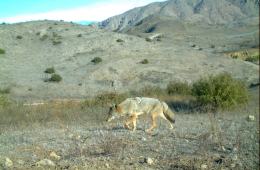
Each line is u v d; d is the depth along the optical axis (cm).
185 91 3744
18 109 2352
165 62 6938
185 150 1280
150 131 1631
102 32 8850
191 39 16575
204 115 2412
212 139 1460
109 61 6806
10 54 6881
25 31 8619
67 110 2409
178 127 1791
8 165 1034
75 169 1010
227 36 17975
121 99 2922
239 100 2688
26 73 5919
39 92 4997
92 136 1499
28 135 1555
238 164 1120
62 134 1570
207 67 6825
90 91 5312
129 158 1150
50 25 9331
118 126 1794
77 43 7956
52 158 1140
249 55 10244
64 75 6025
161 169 1056
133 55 7362
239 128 1794
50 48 7606
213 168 1081
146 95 3519
